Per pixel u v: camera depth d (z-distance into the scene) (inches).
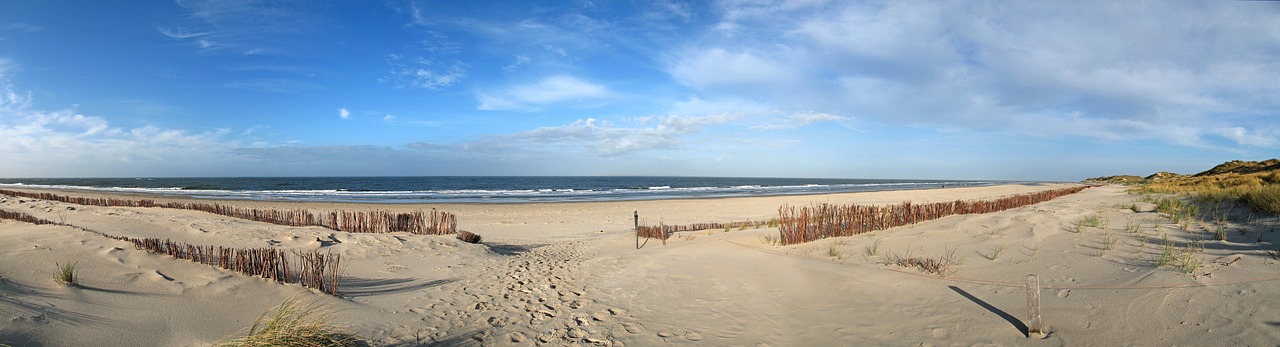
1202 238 260.5
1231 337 142.1
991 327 171.9
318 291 229.3
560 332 200.8
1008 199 545.3
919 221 409.4
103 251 231.3
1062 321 168.7
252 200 1341.0
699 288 262.7
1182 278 189.3
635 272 315.6
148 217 489.1
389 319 207.9
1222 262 203.8
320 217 586.2
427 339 188.1
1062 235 295.3
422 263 343.3
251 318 186.4
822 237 370.6
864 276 250.5
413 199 1544.0
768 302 228.2
